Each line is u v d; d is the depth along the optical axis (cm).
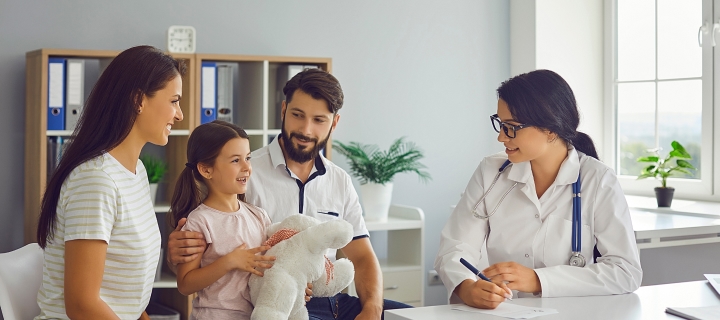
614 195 194
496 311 160
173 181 327
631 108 391
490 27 410
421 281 355
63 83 296
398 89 390
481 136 412
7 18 315
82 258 150
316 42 371
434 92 399
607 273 180
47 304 160
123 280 160
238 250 174
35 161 299
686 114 363
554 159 199
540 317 154
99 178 153
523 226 201
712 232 278
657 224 280
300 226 185
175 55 309
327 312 212
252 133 324
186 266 177
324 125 211
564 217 198
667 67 372
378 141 386
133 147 164
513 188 204
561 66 395
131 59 159
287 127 211
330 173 226
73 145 158
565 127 192
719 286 181
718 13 346
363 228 231
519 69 406
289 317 177
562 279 176
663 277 323
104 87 158
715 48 348
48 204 158
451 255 196
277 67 340
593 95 401
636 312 159
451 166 405
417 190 396
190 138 185
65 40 324
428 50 396
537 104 187
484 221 207
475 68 408
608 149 400
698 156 358
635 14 388
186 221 181
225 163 179
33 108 303
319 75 209
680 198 362
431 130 399
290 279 171
